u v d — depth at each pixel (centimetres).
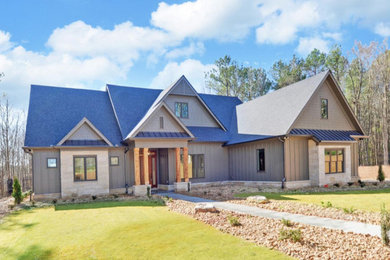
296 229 848
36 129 1788
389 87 3816
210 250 711
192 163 2231
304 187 1930
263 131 2088
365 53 3841
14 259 721
